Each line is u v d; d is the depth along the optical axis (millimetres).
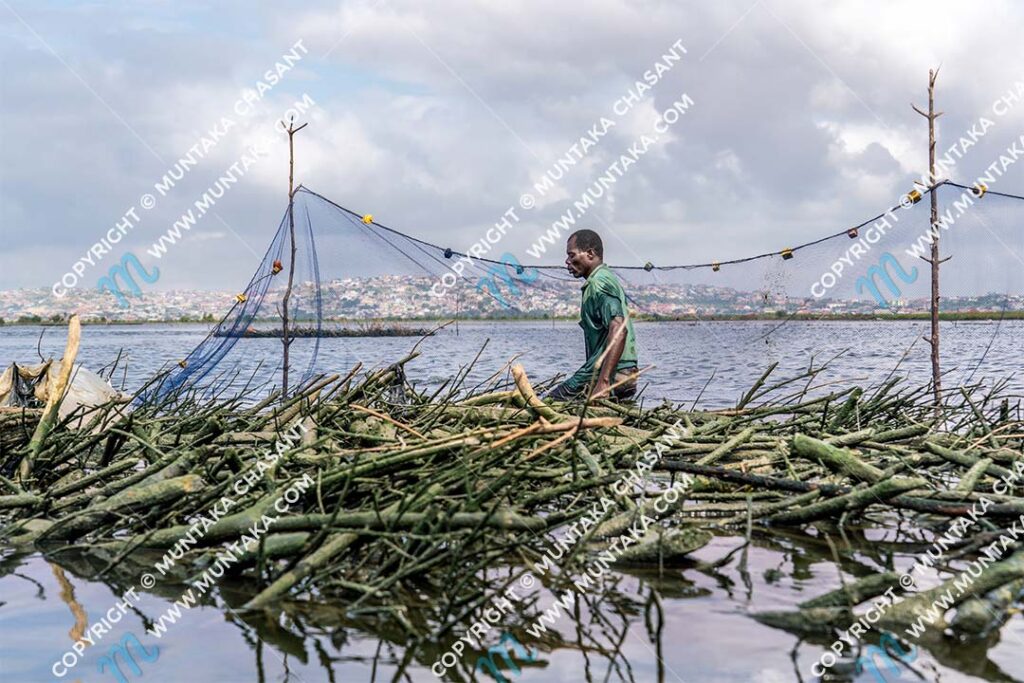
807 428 7172
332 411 6312
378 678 3229
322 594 4082
